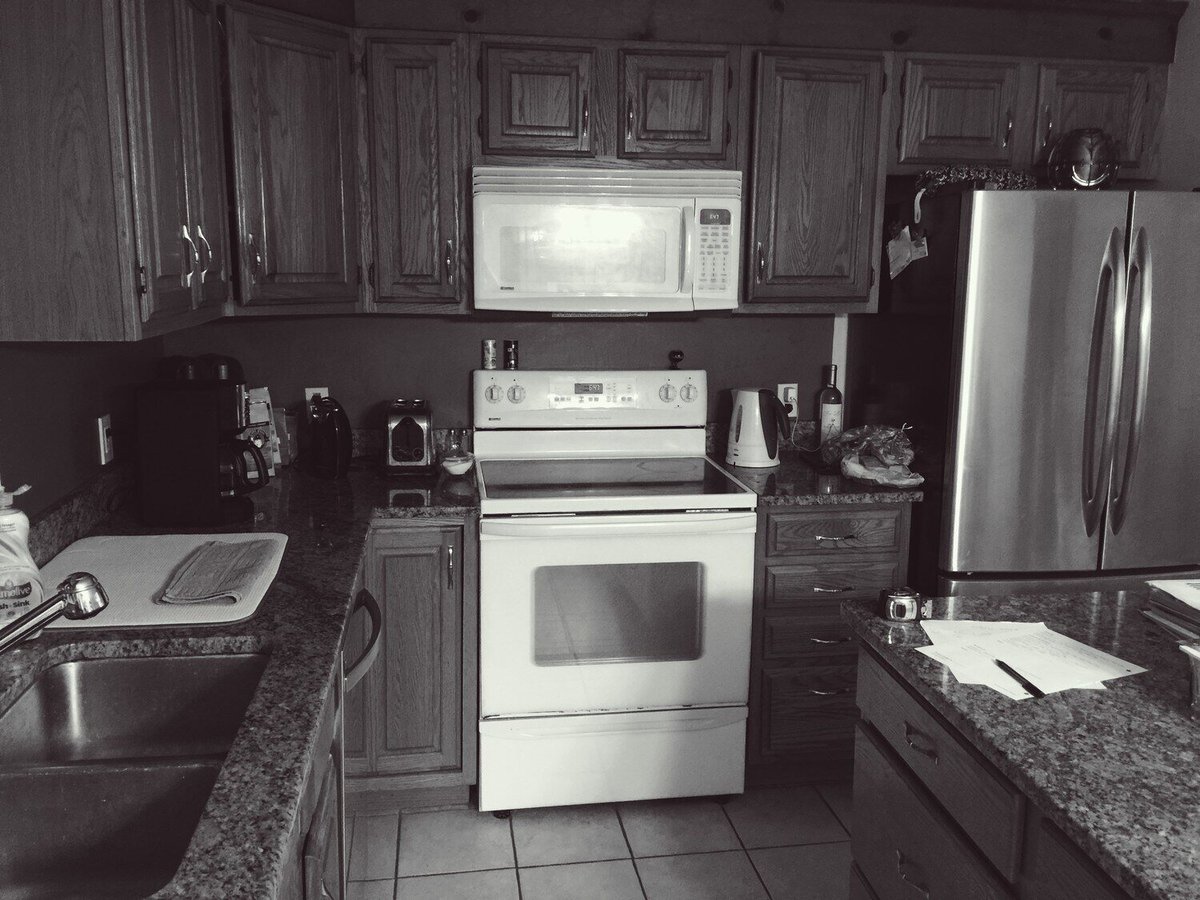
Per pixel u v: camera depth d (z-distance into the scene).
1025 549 2.66
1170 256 2.54
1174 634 1.61
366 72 2.60
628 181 2.68
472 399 3.08
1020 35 2.86
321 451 2.79
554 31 2.65
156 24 1.74
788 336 3.23
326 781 1.47
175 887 0.90
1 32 1.55
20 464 1.85
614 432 3.04
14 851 1.23
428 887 2.38
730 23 2.71
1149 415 2.62
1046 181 2.96
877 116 2.80
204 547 2.04
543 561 2.53
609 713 2.64
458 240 2.72
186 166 1.94
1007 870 1.23
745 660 2.68
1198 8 2.86
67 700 1.53
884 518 2.71
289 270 2.47
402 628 2.55
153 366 2.73
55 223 1.60
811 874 2.44
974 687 1.40
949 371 2.59
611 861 2.49
